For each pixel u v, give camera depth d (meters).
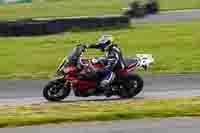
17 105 37.34
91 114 30.91
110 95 40.00
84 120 29.84
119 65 39.88
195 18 115.62
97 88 39.56
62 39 81.88
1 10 153.00
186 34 86.38
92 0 180.12
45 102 39.19
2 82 50.78
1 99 41.66
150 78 51.47
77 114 31.20
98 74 39.44
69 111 32.56
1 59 66.38
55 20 87.25
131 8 129.25
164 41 79.56
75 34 86.75
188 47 74.00
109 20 92.31
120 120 29.94
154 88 45.62
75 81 39.19
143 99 38.75
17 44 78.12
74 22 89.12
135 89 40.12
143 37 83.81
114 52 39.88
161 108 32.62
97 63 39.56
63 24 88.06
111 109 32.91
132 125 28.53
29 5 170.75
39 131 27.48
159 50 71.94
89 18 90.25
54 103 38.31
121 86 39.94
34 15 135.25
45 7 160.25
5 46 76.56
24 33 86.00
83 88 39.41
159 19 118.00
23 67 60.91
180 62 61.97
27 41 80.62
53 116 30.73
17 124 28.98
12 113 32.28
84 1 178.12
